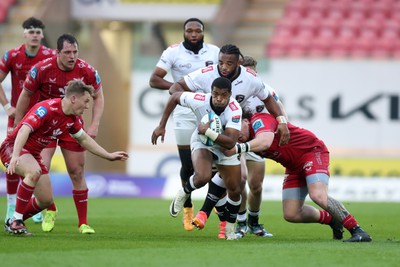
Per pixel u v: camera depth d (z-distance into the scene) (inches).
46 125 1299.2
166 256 1090.7
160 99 2960.1
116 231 1525.6
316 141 1349.7
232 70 1337.4
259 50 3319.4
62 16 3437.5
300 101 2915.8
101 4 3472.0
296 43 3292.3
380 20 3334.2
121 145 3555.6
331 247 1217.4
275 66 2920.8
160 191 2832.2
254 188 1482.5
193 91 1370.6
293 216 1369.3
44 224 1464.1
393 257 1105.4
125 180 2842.0
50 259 1051.3
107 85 3503.9
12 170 1251.8
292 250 1171.9
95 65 3462.1
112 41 3553.2
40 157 1364.4
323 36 3302.2
